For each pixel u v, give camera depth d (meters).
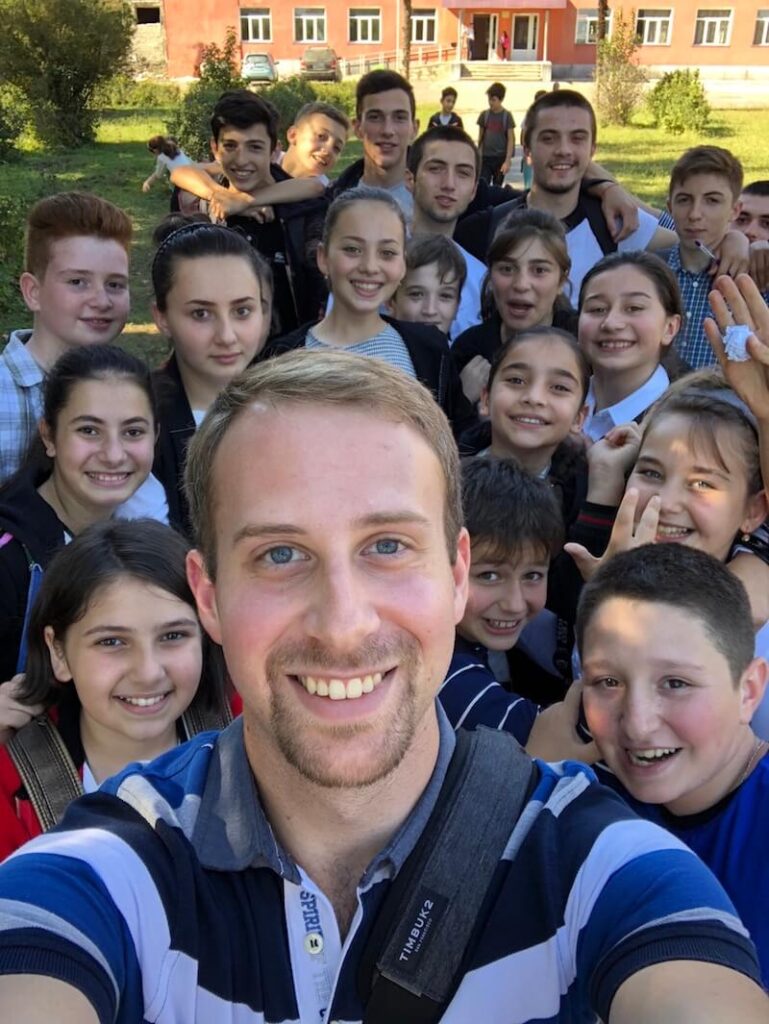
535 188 2.46
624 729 0.82
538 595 1.24
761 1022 0.43
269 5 20.20
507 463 1.26
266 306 1.73
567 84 19.08
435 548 0.52
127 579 1.00
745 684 0.84
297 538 0.50
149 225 6.72
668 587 0.82
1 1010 0.45
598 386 1.82
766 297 2.20
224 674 1.12
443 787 0.55
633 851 0.52
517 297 1.97
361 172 3.10
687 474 1.15
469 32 20.50
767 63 20.28
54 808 0.98
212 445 0.53
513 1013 0.51
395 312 2.21
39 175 8.84
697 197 2.33
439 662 0.52
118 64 12.33
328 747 0.50
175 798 0.57
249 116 2.74
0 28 11.60
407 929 0.52
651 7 20.12
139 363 1.43
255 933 0.52
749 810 0.81
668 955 0.47
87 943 0.48
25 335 1.75
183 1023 0.51
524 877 0.52
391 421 0.51
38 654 1.04
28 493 1.32
